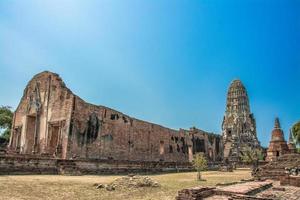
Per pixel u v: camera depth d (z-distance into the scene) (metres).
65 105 40.69
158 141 56.91
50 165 30.92
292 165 39.78
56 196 17.53
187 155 66.06
